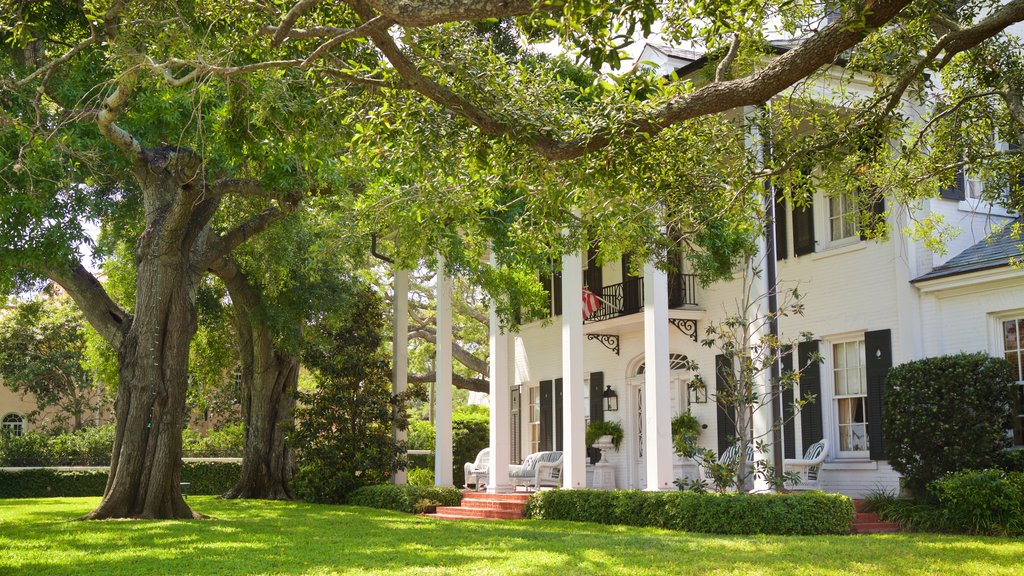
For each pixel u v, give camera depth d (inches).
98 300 659.4
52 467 1121.4
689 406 782.5
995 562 373.4
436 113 349.7
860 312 660.7
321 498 842.8
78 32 538.0
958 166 454.0
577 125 339.6
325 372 863.7
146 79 436.8
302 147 438.3
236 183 605.9
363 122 376.2
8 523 598.2
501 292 730.2
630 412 852.6
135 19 399.5
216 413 1508.4
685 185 409.7
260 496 933.2
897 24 453.1
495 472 759.7
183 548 451.2
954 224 636.7
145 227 697.6
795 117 466.3
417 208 450.9
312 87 402.3
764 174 405.4
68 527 550.0
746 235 575.8
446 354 816.3
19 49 580.7
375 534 516.7
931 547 422.9
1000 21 342.0
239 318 944.3
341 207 687.7
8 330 1571.1
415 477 1095.0
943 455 554.6
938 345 615.2
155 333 625.9
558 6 251.1
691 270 783.7
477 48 369.7
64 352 1576.0
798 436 695.1
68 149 492.7
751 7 350.6
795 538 471.2
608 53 256.8
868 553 403.2
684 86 339.3
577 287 664.4
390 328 1357.0
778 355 563.5
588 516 618.2
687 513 539.8
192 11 421.1
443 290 817.5
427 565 387.2
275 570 377.4
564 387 660.1
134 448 619.5
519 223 459.8
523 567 373.4
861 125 392.8
